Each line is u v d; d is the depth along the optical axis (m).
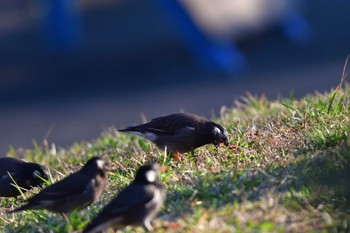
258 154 8.77
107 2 36.69
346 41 27.36
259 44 28.70
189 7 28.84
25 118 22.17
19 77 28.06
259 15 29.00
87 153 11.06
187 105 21.38
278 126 9.72
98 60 29.20
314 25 29.92
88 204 7.96
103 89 25.11
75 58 29.98
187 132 9.53
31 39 32.88
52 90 25.69
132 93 24.05
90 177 7.93
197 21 28.48
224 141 9.50
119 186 8.60
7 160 9.49
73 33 31.92
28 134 20.28
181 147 9.62
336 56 25.44
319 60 25.17
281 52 27.36
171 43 30.17
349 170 7.58
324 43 27.52
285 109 10.77
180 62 27.89
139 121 20.05
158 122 9.80
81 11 35.84
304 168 7.91
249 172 8.04
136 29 32.81
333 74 22.56
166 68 27.27
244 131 9.67
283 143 8.97
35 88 26.20
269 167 8.12
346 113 9.48
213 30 28.48
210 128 9.52
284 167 8.09
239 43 28.50
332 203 7.24
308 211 7.09
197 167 8.75
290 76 23.41
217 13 28.89
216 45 27.94
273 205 7.20
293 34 28.92
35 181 9.45
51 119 21.67
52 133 20.02
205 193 7.62
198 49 28.16
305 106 10.15
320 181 7.55
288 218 6.97
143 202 7.04
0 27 35.06
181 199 7.76
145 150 10.04
